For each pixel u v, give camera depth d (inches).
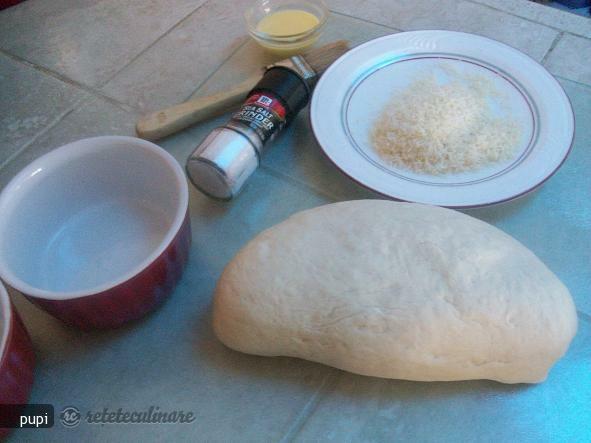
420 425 14.9
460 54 23.1
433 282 14.6
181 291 17.8
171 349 16.5
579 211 19.2
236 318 15.0
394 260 15.0
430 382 15.5
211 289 17.8
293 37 24.5
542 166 18.7
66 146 17.6
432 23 26.9
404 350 14.2
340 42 23.8
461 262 14.8
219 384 15.8
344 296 14.6
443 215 16.4
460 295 14.3
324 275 14.9
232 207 20.0
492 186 18.3
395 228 15.7
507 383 15.2
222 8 28.8
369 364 14.6
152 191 18.6
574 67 24.3
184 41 27.0
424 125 19.9
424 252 15.1
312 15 26.7
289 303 14.8
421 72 22.7
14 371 14.2
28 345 15.3
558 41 25.5
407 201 17.8
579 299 17.0
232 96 22.7
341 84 21.8
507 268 14.9
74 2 29.8
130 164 18.2
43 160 17.2
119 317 16.0
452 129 19.8
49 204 17.8
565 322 14.5
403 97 21.5
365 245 15.3
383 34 26.5
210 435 14.9
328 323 14.5
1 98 24.7
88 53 26.7
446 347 14.1
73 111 24.0
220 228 19.4
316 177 20.9
